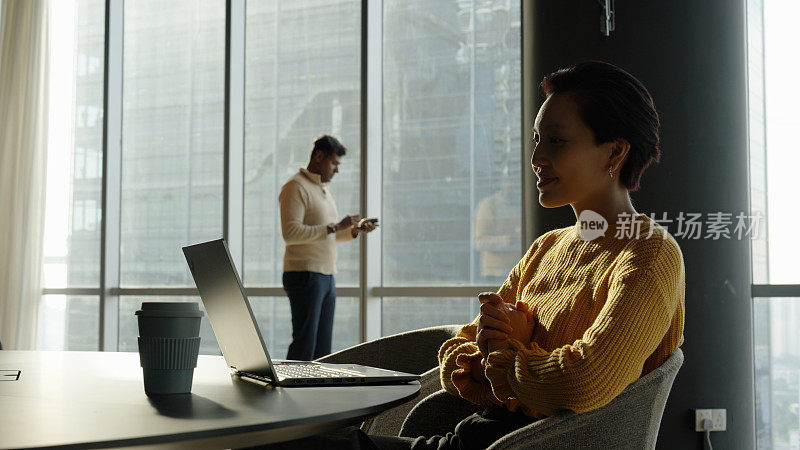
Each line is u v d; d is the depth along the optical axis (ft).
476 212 14.56
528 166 12.73
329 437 4.09
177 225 17.48
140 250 17.81
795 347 11.79
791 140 12.00
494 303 4.43
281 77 16.39
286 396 3.94
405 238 15.08
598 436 3.91
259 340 4.36
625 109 4.40
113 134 17.90
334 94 15.87
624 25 9.66
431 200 14.92
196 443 2.88
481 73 14.64
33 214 18.01
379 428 6.12
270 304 16.22
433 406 5.44
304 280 13.33
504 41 14.48
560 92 4.56
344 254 15.47
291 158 16.26
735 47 9.85
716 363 9.34
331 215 14.02
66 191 18.51
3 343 17.78
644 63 9.58
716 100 9.59
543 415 4.25
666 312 3.97
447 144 14.84
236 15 16.70
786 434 11.79
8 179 18.06
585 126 4.45
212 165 17.17
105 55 17.85
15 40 18.17
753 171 12.18
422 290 14.78
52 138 18.63
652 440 4.27
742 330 9.61
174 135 17.57
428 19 15.10
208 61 17.29
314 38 16.10
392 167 15.25
